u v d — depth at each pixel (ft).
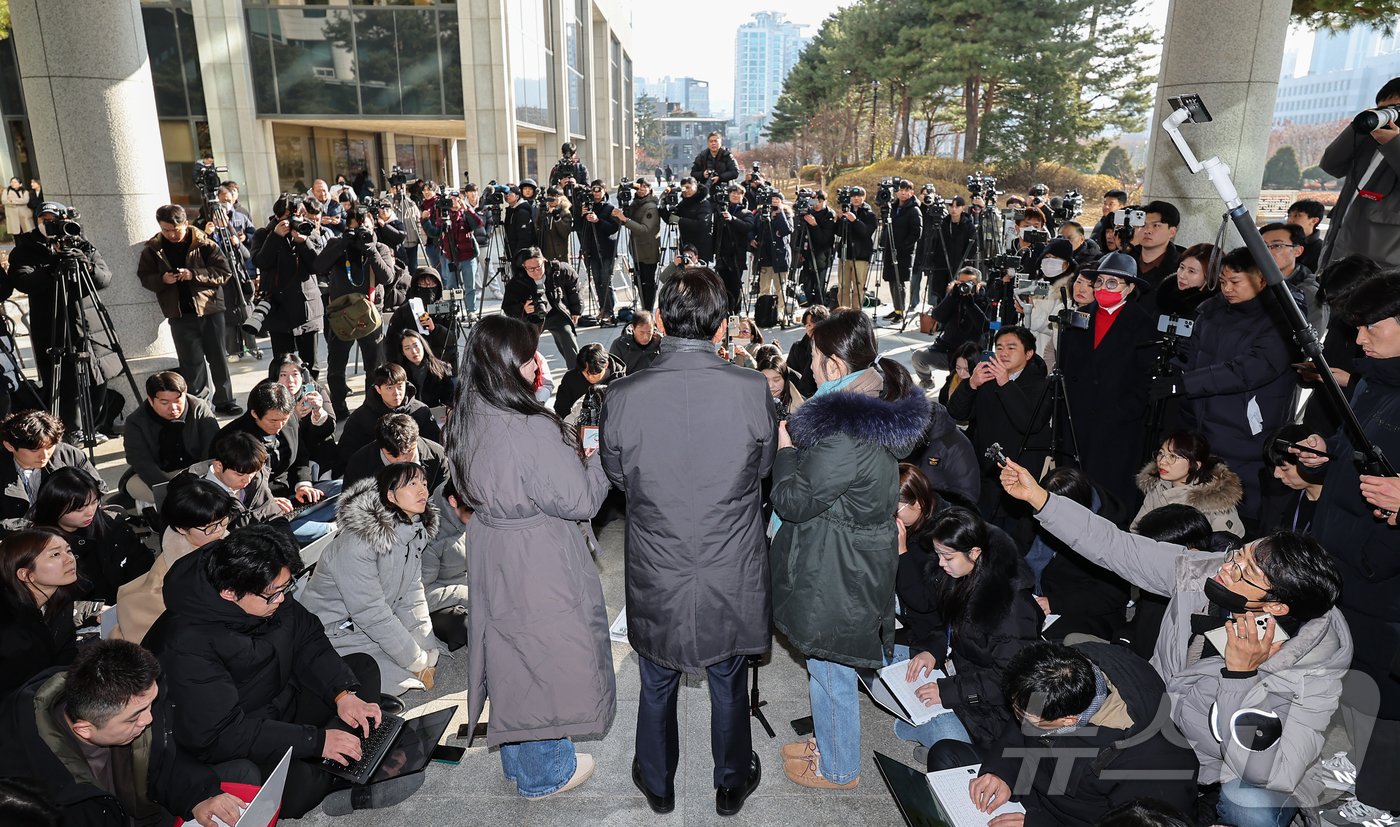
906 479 9.80
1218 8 20.61
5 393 17.26
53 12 20.27
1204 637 7.67
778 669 12.09
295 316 23.45
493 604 8.08
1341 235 13.34
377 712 9.53
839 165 122.72
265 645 8.75
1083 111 92.48
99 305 18.90
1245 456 12.34
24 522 11.03
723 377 7.49
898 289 34.96
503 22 63.36
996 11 90.38
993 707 9.09
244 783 8.21
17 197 45.29
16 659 8.94
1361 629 8.42
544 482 7.65
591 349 16.30
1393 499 7.23
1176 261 15.89
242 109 63.87
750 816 8.95
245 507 12.46
